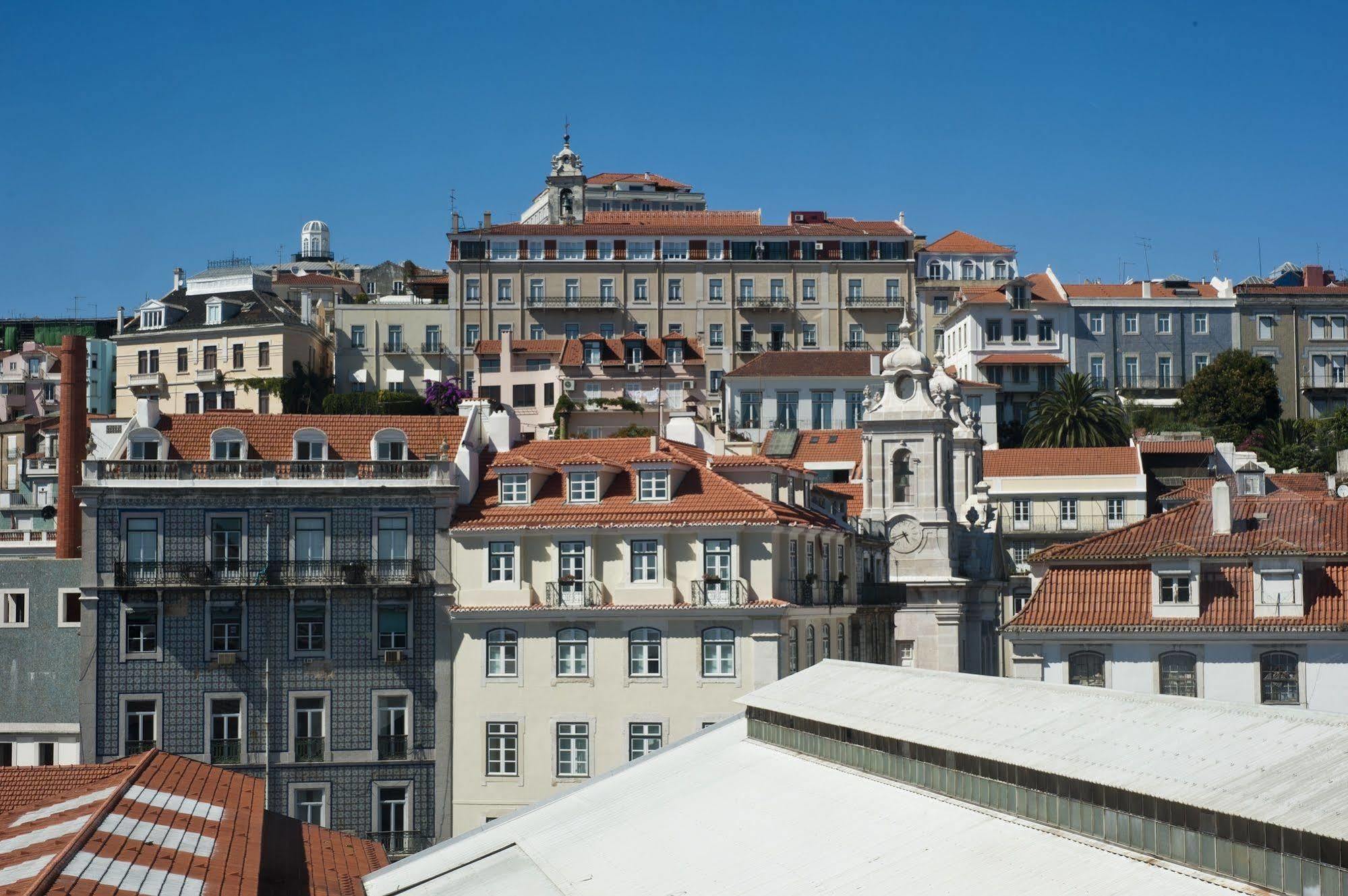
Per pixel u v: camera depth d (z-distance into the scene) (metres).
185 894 40.91
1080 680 69.94
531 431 166.12
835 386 161.88
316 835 57.62
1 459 167.00
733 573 72.69
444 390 166.62
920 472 107.19
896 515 107.31
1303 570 68.19
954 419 114.88
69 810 49.56
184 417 77.94
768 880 44.34
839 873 43.16
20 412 187.25
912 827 45.09
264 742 73.00
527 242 179.50
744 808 51.53
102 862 42.28
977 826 43.53
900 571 107.12
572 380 166.00
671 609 72.19
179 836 47.22
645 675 72.50
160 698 73.00
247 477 74.00
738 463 77.06
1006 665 121.62
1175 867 37.09
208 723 73.00
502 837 56.16
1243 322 173.38
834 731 53.50
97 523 73.44
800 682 59.69
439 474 74.38
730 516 72.94
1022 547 136.25
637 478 74.44
